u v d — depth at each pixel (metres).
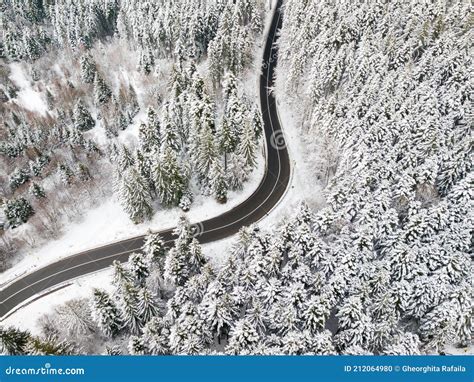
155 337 45.41
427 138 61.50
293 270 51.12
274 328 46.03
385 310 43.50
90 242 69.69
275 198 72.25
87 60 112.56
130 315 49.78
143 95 104.69
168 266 54.00
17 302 61.19
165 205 72.19
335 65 79.62
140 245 67.88
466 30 83.69
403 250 47.66
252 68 102.50
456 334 41.66
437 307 43.69
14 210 75.81
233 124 74.62
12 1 144.12
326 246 52.12
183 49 104.31
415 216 50.84
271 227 65.62
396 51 82.44
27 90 121.44
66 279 63.81
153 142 76.75
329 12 97.31
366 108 70.50
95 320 51.31
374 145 63.12
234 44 96.19
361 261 49.28
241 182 72.50
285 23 111.56
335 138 72.56
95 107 108.62
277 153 81.12
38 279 64.44
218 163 66.94
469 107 66.00
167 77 104.00
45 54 131.62
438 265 47.50
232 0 114.25
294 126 87.75
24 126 101.69
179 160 74.88
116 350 48.47
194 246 54.97
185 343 43.59
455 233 50.16
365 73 77.94
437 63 75.19
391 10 94.62
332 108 74.56
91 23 131.00
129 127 96.94
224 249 64.06
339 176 64.88
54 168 89.56
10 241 71.56
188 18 106.88
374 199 56.59
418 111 66.94
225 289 49.69
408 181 56.31
